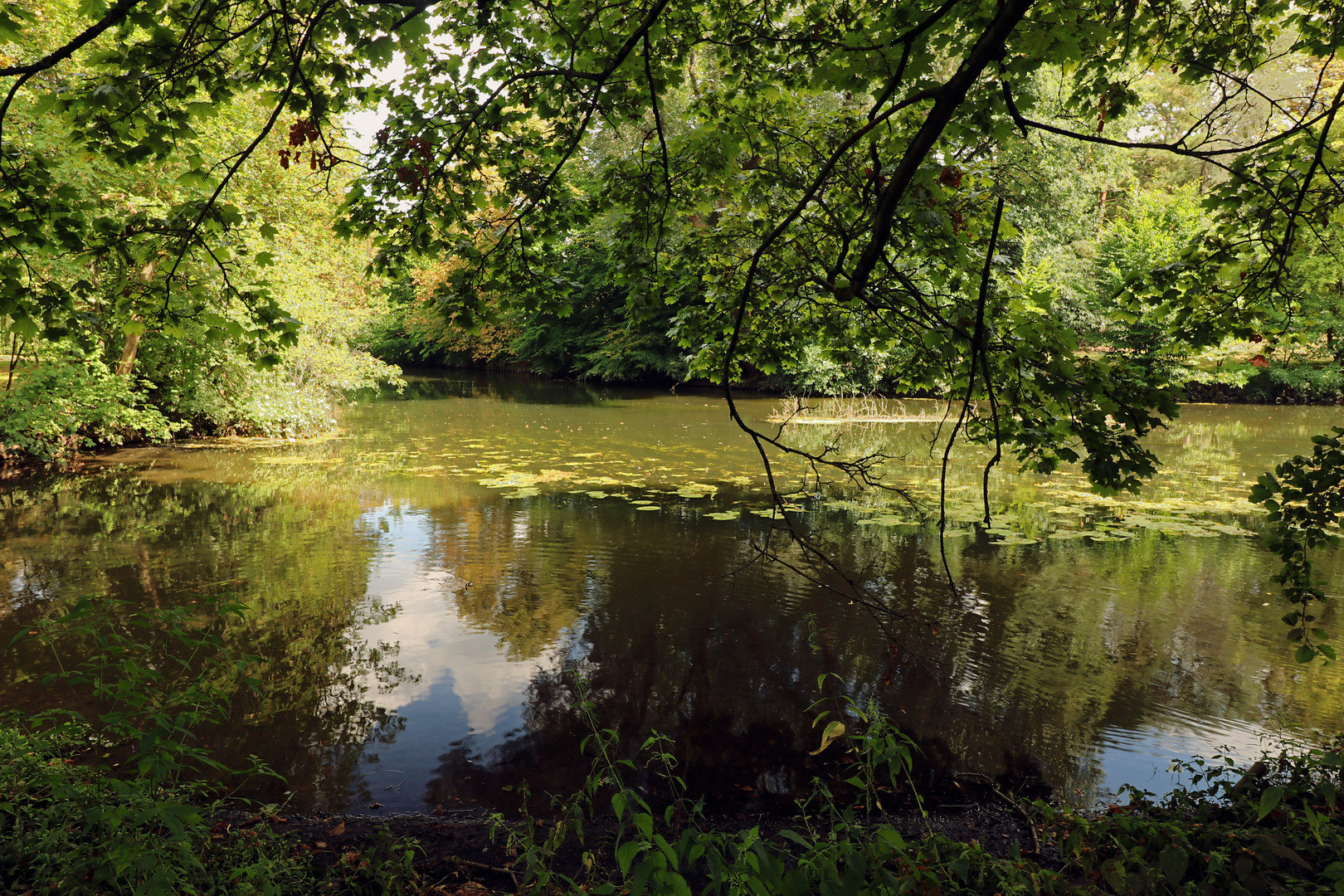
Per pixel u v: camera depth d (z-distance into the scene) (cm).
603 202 416
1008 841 333
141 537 847
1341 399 2261
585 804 371
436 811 364
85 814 234
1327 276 1825
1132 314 404
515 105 369
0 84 878
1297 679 509
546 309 415
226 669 516
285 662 532
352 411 2108
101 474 1206
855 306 345
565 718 458
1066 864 286
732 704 475
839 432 1675
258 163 1296
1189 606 638
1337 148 344
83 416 1323
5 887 246
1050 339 289
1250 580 701
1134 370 301
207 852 289
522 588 684
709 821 356
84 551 794
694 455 1396
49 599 650
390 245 388
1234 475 1196
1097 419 296
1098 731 444
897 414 1970
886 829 215
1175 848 256
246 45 323
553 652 551
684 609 634
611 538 843
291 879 285
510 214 398
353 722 453
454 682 504
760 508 981
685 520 919
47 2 930
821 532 865
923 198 288
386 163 354
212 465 1290
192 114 312
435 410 2148
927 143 179
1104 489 295
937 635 578
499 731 443
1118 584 689
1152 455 291
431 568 737
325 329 1741
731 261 417
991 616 615
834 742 433
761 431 1683
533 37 360
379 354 4528
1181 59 366
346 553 787
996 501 1016
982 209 341
